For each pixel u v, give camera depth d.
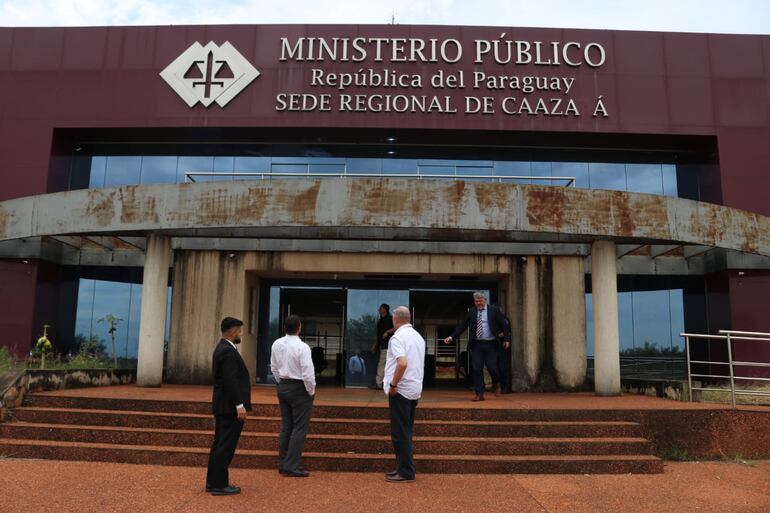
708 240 11.06
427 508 5.77
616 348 11.75
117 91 17.31
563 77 17.33
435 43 17.47
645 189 17.81
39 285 16.52
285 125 17.08
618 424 8.32
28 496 5.86
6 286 16.36
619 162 17.95
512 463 7.32
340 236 12.41
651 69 17.41
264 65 17.41
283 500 5.92
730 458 8.60
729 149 17.05
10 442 7.71
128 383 12.71
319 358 14.98
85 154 17.98
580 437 8.22
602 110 17.11
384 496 6.15
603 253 12.00
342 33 17.58
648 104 17.22
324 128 17.17
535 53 17.48
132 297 17.38
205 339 13.51
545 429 8.23
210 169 17.92
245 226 10.49
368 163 17.88
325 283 15.23
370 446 7.69
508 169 17.83
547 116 17.11
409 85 17.27
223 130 17.44
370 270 13.85
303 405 7.00
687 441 8.66
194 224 10.64
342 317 15.11
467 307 15.53
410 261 13.88
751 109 17.27
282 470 6.96
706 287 17.16
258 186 10.53
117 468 7.15
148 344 11.78
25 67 17.47
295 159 17.92
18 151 17.02
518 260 13.87
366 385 14.80
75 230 11.13
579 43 17.52
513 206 10.45
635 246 14.95
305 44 17.52
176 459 7.41
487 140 17.69
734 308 16.36
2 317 16.20
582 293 13.71
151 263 11.98
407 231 12.39
